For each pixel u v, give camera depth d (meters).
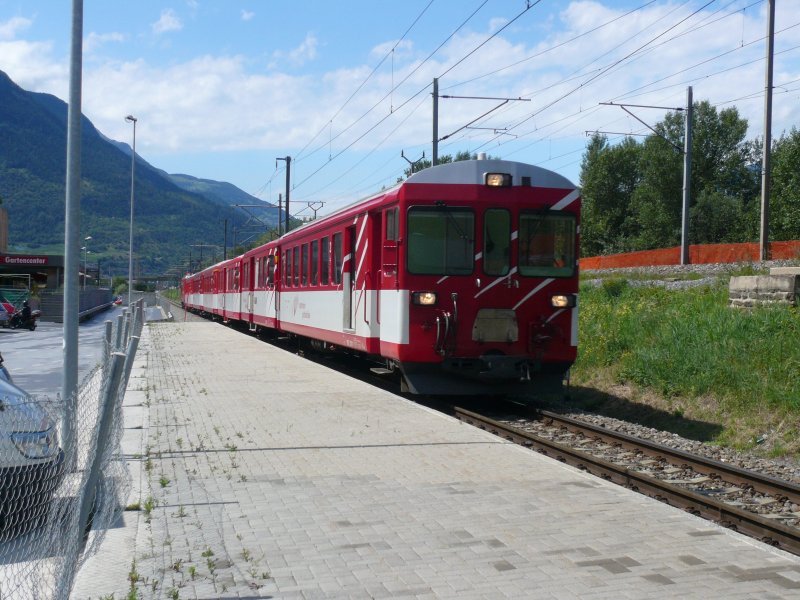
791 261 25.06
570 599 4.88
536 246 13.62
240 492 7.41
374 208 14.73
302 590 5.01
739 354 14.66
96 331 39.75
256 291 31.50
